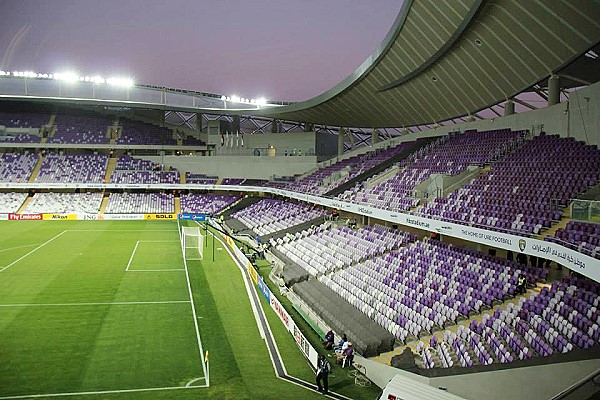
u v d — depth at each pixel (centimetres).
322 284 3050
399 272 2784
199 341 2272
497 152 3456
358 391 1817
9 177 7256
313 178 6306
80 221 6669
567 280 1972
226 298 2983
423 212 3172
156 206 7294
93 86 7944
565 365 1448
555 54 2881
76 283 3253
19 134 8012
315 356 1983
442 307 2222
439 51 3534
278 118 7450
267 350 2192
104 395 1730
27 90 7769
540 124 3372
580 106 2858
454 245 2939
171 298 2947
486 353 1734
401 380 1417
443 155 4178
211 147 8300
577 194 2344
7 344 2177
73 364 1986
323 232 4250
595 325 1559
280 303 2686
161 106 8006
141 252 4409
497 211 2625
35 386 1788
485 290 2200
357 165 5666
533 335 1705
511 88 3550
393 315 2323
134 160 8025
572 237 1969
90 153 8181
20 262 3881
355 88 5138
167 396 1731
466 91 4034
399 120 5534
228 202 7369
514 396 1498
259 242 4700
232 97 7712
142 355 2094
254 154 7750
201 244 4481
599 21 2370
